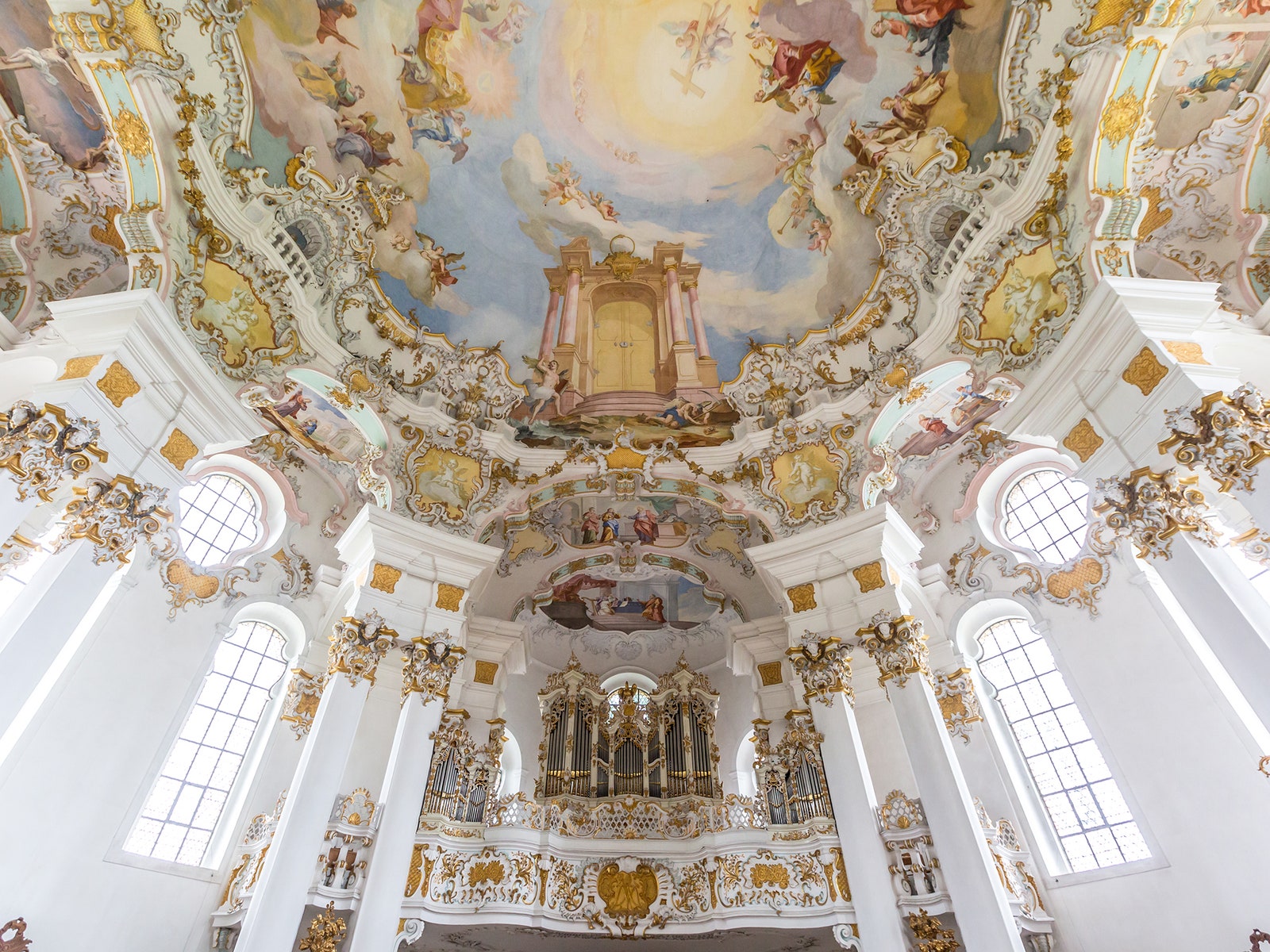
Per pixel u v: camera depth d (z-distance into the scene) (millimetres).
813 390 14812
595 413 15586
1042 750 13055
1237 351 10062
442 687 12461
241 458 14797
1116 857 11555
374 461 13914
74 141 10727
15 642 8227
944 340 12898
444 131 13641
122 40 9719
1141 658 12148
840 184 13617
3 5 9430
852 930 10617
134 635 11914
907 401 13625
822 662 12391
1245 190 11164
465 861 11961
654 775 15148
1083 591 13297
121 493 9594
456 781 12766
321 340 13234
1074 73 10242
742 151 14172
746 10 12703
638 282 15859
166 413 10453
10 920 9227
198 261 11367
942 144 12195
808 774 12188
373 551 13031
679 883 12367
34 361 9875
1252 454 8227
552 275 15602
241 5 10898
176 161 10797
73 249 11523
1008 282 11852
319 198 12797
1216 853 10422
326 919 9984
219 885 11695
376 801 11906
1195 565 8484
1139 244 11820
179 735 12273
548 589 17172
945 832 10188
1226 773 10672
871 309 14055
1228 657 8000
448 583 13445
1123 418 9633
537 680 18062
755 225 14797
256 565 14266
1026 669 13812
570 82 13695
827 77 12891
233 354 11961
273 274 12438
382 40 12367
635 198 14922
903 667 11688
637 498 16266
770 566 13766
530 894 11961
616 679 18219
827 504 14164
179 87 10477
